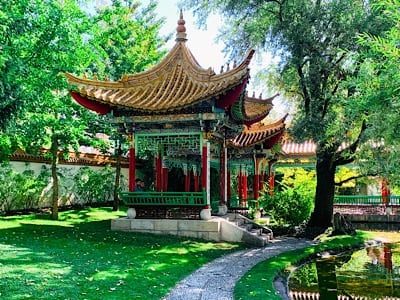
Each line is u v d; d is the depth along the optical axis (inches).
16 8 480.4
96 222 783.7
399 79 327.9
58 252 484.7
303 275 518.6
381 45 346.0
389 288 462.6
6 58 355.9
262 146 965.8
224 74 641.0
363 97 382.3
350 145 791.1
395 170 417.4
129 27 1027.3
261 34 823.1
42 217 810.2
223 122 689.6
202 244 613.3
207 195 666.2
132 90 703.7
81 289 344.8
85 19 657.0
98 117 868.6
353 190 1600.6
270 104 879.7
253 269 476.1
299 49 735.1
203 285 394.9
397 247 755.4
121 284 369.7
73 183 1024.2
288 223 886.4
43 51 585.3
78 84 653.3
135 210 688.4
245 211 931.3
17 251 470.3
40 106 647.1
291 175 1425.9
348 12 721.0
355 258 642.8
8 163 799.1
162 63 725.9
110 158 1157.1
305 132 713.0
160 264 468.8
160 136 689.0
